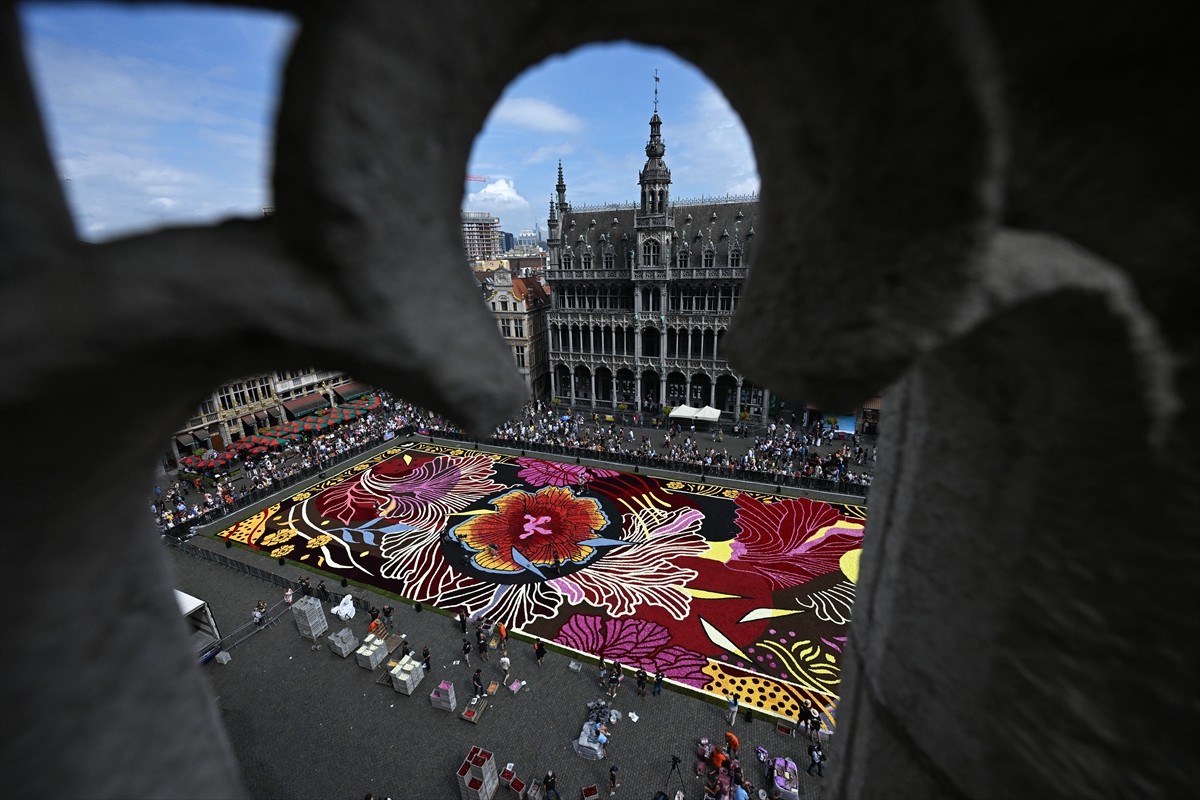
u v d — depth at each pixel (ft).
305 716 93.56
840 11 8.36
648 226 259.60
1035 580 13.65
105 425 9.27
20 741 10.18
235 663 106.42
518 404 12.96
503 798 78.48
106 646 11.37
